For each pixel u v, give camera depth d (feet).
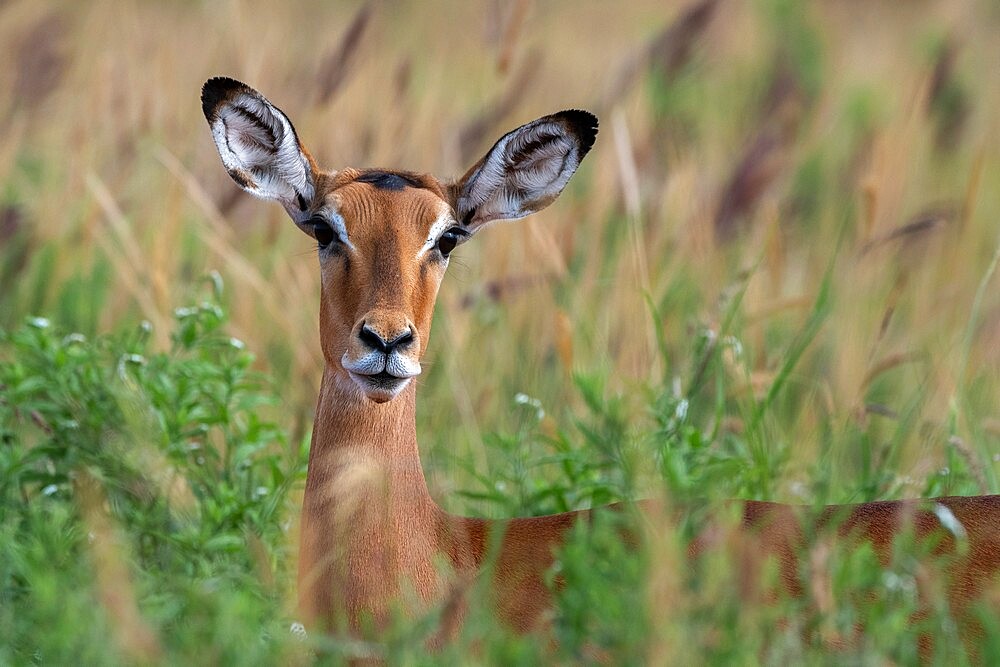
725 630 22.50
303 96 53.83
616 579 23.79
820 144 65.46
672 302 49.19
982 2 85.81
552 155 31.60
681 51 55.06
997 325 45.85
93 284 48.19
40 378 33.88
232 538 28.96
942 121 60.44
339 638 25.89
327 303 28.43
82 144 50.80
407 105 53.01
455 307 45.14
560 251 47.11
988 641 24.45
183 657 23.03
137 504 32.04
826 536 26.22
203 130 55.52
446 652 24.52
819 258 54.19
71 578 25.31
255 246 50.42
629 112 56.49
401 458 27.78
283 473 34.22
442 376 45.21
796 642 23.40
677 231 50.01
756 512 28.17
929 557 27.09
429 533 27.71
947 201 53.72
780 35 76.79
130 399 33.04
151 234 49.80
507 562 27.63
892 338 48.26
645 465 28.76
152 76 55.36
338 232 28.40
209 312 35.04
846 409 40.29
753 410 37.22
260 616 25.63
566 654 24.17
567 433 42.27
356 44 48.75
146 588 26.09
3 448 33.42
